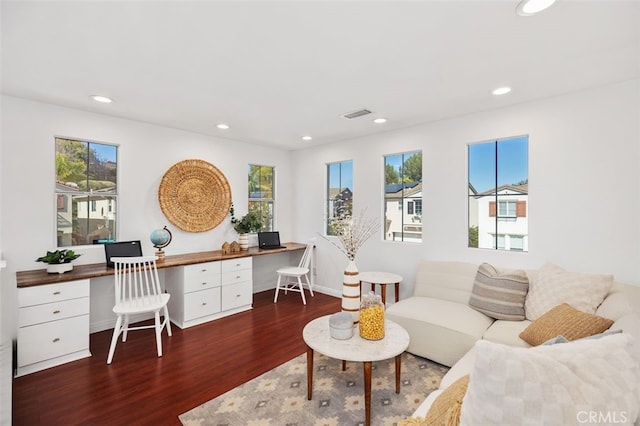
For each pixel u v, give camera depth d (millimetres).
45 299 2531
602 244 2525
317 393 2199
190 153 4055
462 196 3320
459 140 3338
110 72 2287
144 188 3633
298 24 1688
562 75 2326
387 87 2566
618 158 2455
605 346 912
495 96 2760
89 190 3279
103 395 2174
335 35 1797
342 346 1956
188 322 3482
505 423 741
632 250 2398
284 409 2025
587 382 799
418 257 3693
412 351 2684
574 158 2650
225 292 3826
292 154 5312
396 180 3975
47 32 1757
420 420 1304
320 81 2449
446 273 3217
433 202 3547
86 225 3260
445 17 1625
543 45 1905
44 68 2217
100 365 2592
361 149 4289
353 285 2357
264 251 4328
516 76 2352
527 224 2936
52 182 2998
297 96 2770
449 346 2447
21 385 2287
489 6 1536
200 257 3746
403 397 2146
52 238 3002
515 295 2582
